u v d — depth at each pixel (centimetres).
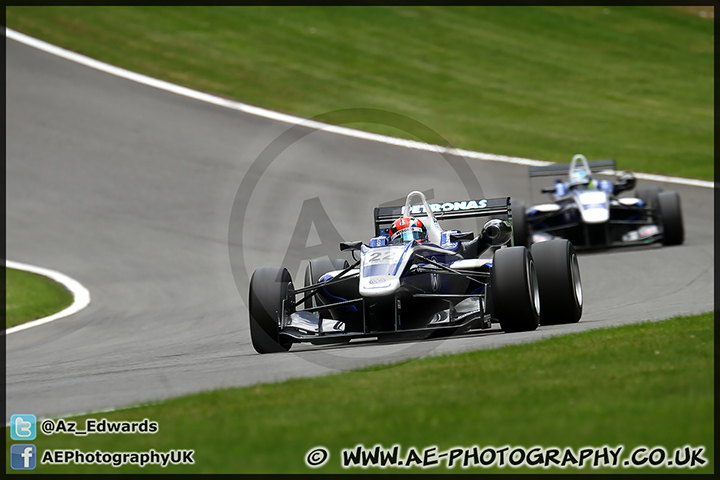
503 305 3025
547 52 13050
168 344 3900
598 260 5719
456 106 11156
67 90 10694
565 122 10750
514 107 11225
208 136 9694
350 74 11912
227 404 2123
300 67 11969
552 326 3262
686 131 10419
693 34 13962
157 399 2339
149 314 4956
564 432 1659
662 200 6059
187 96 10812
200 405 2145
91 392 2612
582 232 6125
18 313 5097
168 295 5447
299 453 1661
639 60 12950
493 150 9744
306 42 12719
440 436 1697
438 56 12669
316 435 1759
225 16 13250
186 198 7975
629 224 6162
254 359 3055
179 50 12094
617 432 1641
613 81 12206
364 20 13575
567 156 9588
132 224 7312
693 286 4612
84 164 8806
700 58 13125
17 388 2858
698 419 1669
